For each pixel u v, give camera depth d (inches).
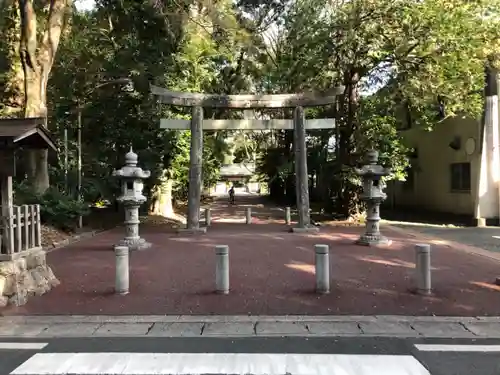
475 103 583.2
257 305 244.8
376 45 552.7
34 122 249.3
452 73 562.6
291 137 1049.5
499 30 531.5
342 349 186.2
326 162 826.8
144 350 186.1
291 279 300.2
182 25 663.8
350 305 243.8
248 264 350.6
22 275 255.4
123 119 706.8
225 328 211.3
